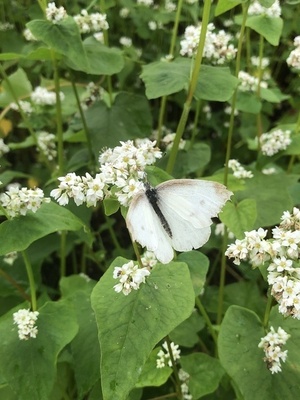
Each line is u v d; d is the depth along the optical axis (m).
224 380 0.20
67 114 0.30
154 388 0.21
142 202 0.13
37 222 0.17
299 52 0.22
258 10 0.23
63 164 0.28
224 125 0.36
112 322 0.14
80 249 0.32
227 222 0.21
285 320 0.17
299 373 0.16
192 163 0.27
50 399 0.21
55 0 0.35
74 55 0.21
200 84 0.21
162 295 0.15
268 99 0.27
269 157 0.25
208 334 0.24
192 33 0.22
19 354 0.17
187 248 0.14
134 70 0.35
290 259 0.15
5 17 0.39
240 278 0.29
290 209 0.23
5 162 0.26
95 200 0.14
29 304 0.19
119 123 0.27
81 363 0.19
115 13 0.37
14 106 0.29
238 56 0.21
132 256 0.29
